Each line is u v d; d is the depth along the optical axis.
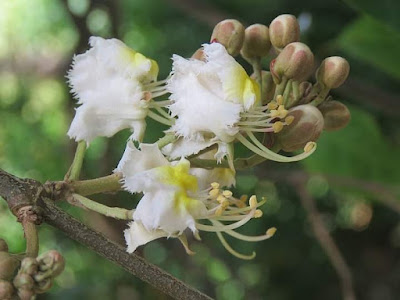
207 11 0.33
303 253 0.48
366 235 0.48
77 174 0.15
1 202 0.48
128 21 0.46
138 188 0.15
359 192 0.31
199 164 0.16
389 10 0.21
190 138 0.15
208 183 0.16
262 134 0.18
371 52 0.28
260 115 0.15
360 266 0.48
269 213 0.47
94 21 0.34
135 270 0.14
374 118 0.33
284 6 0.34
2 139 0.53
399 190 0.30
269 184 0.45
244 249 0.46
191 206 0.15
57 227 0.14
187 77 0.15
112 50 0.16
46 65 0.51
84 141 0.16
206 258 0.45
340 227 0.48
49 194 0.15
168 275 0.15
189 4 0.33
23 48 0.52
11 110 0.52
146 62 0.16
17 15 0.52
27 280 0.13
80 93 0.16
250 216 0.15
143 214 0.15
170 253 0.43
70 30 0.51
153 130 0.37
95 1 0.32
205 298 0.15
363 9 0.21
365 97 0.30
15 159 0.53
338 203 0.47
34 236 0.14
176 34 0.46
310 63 0.16
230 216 0.15
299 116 0.16
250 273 0.47
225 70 0.15
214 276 0.46
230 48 0.17
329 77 0.16
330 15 0.32
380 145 0.30
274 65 0.16
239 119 0.15
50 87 0.51
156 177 0.15
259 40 0.17
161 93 0.16
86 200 0.15
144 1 0.46
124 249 0.15
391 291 0.46
